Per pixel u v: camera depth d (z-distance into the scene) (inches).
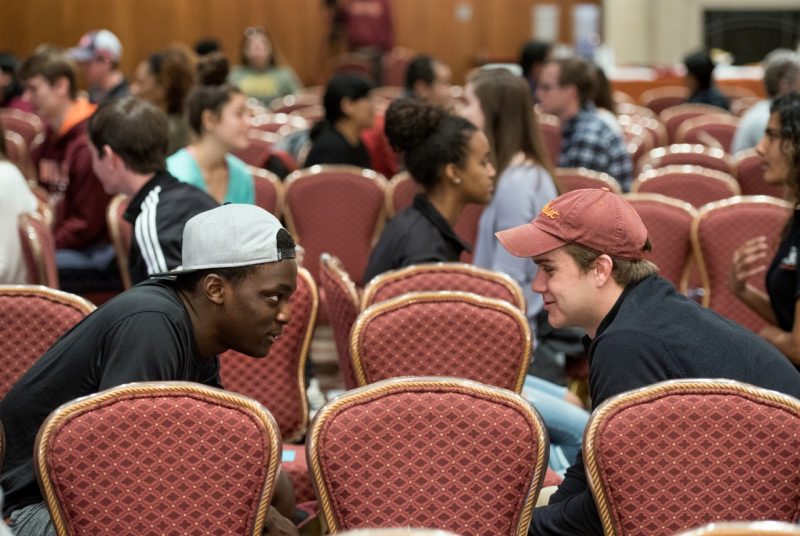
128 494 110.4
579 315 119.6
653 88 570.9
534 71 445.7
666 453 111.6
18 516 119.0
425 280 168.7
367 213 282.2
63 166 288.0
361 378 152.3
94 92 357.1
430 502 114.3
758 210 227.1
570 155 300.2
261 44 522.6
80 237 271.4
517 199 196.5
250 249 114.7
